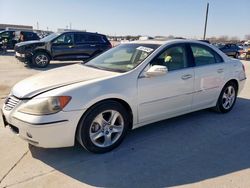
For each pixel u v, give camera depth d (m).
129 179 3.03
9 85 7.89
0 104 5.77
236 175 3.12
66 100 3.17
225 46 24.83
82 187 2.88
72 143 3.33
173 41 4.43
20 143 3.83
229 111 5.43
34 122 3.06
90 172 3.15
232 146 3.88
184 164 3.35
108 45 13.63
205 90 4.73
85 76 3.68
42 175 3.08
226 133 4.34
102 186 2.90
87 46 13.05
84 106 3.27
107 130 3.61
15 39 20.42
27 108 3.17
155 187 2.88
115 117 3.63
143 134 4.25
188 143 3.95
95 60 4.65
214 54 5.01
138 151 3.68
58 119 3.13
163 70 3.76
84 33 13.09
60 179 3.01
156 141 4.00
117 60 4.35
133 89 3.71
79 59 12.98
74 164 3.32
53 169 3.21
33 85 3.44
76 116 3.24
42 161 3.38
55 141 3.20
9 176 3.04
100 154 3.58
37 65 12.21
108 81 3.53
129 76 3.71
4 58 16.30
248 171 3.21
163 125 4.62
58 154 3.55
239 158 3.53
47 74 3.93
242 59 24.20
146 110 3.94
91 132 3.45
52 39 12.35
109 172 3.16
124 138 3.85
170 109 4.27
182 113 4.52
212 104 5.03
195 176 3.09
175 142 3.98
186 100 4.46
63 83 3.42
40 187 2.86
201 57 4.74
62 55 12.62
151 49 4.17
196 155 3.59
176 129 4.46
